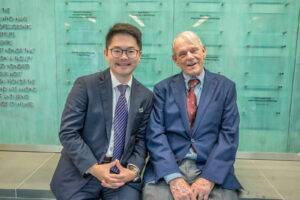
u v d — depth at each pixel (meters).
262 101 2.24
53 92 2.35
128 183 1.34
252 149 2.34
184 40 1.38
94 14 2.19
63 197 1.27
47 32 2.23
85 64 2.28
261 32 2.12
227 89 1.43
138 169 1.32
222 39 2.16
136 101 1.36
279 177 1.94
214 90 1.42
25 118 2.42
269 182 1.84
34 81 2.33
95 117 1.29
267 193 1.66
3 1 2.19
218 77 1.47
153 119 1.46
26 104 2.38
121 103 1.33
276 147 2.31
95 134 1.30
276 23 2.10
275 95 2.22
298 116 2.24
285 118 2.25
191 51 1.37
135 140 1.43
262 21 2.11
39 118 2.41
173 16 2.15
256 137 2.31
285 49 2.14
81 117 1.28
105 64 2.27
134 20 2.18
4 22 2.22
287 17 2.08
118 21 2.19
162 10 2.15
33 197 1.70
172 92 1.48
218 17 2.13
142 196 1.37
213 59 2.20
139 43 1.28
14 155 2.36
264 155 2.32
